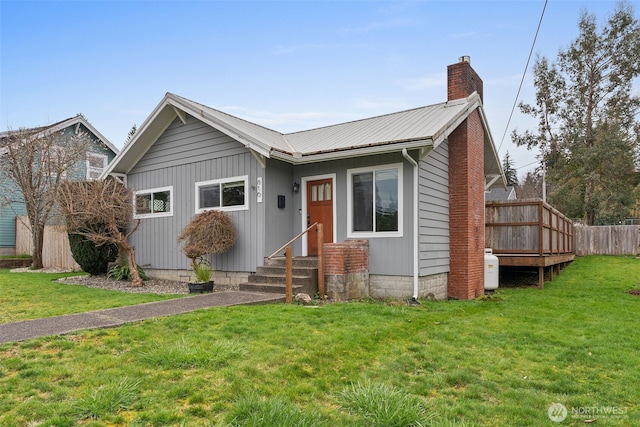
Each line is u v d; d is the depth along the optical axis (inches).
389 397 134.1
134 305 270.1
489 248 494.6
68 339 187.5
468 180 418.0
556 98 1165.1
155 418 120.3
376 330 223.6
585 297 389.1
